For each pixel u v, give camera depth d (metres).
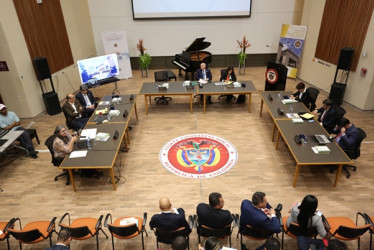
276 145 6.17
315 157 4.71
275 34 11.65
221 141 6.59
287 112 6.29
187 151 6.24
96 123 6.05
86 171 5.45
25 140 6.13
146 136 6.91
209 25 11.47
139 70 12.23
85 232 3.59
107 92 9.84
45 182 5.42
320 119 6.34
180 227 3.47
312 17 9.59
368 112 7.80
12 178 5.55
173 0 10.95
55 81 8.96
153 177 5.45
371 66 7.32
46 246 4.09
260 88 9.78
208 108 8.38
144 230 3.94
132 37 11.67
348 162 4.58
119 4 11.07
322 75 9.38
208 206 3.50
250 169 5.61
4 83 7.53
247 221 3.49
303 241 3.32
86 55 10.87
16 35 7.31
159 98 8.90
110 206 4.77
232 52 12.02
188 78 10.56
